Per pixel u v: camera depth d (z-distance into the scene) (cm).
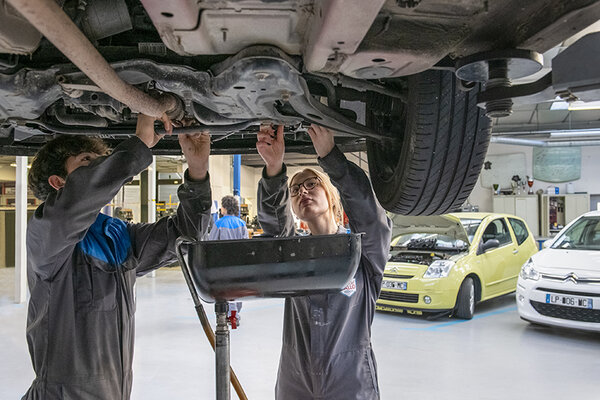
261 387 287
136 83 104
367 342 147
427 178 134
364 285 148
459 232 525
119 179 103
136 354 350
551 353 359
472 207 1175
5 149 182
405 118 138
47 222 101
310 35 80
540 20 82
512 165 1208
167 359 338
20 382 289
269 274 83
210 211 144
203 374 307
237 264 82
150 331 418
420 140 127
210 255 82
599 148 1149
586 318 369
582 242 435
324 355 139
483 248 501
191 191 140
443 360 344
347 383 139
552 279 389
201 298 90
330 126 125
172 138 184
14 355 343
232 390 280
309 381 144
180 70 98
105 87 76
